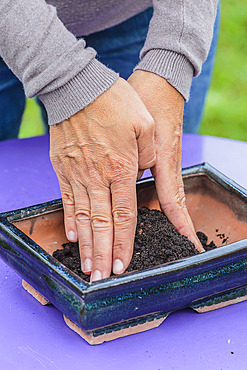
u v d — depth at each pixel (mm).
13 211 1015
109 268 964
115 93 972
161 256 991
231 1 3057
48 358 932
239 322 982
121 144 971
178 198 1042
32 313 991
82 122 972
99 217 974
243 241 974
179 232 1035
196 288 950
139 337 958
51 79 958
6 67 1314
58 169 1009
